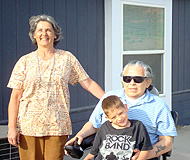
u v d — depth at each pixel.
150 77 2.56
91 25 5.14
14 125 2.82
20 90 2.82
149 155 2.42
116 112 2.29
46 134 2.78
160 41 6.04
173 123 2.55
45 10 4.58
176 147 5.27
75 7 4.92
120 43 5.36
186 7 6.70
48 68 2.82
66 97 2.86
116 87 5.34
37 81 2.77
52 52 2.90
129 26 5.52
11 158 3.32
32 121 2.76
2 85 4.21
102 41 5.30
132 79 2.50
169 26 6.14
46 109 2.76
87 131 2.74
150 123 2.54
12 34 4.27
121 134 2.34
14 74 2.83
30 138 2.80
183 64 6.73
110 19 5.24
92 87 3.10
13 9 4.26
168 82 6.23
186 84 6.85
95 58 5.22
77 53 4.98
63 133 2.82
